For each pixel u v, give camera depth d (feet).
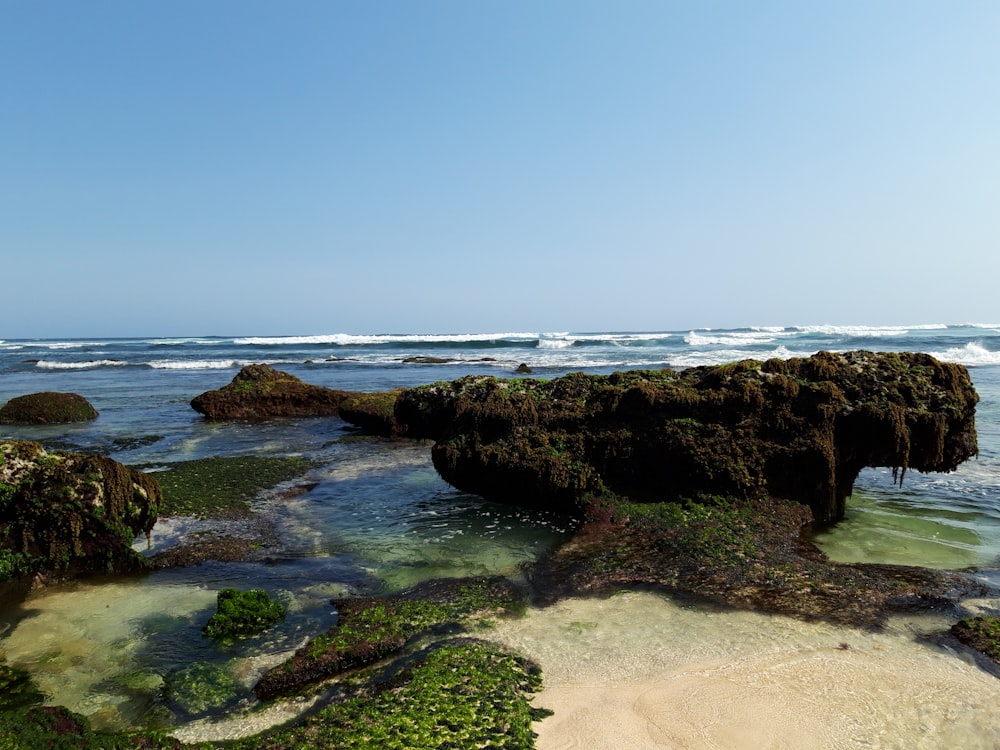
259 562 28.37
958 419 31.89
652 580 25.36
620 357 164.86
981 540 29.89
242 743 15.55
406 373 134.21
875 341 189.57
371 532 32.42
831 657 19.44
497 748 14.99
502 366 150.30
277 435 63.98
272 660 20.15
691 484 32.83
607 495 33.65
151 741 15.35
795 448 32.09
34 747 13.12
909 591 23.70
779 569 25.73
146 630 22.18
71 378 130.31
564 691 17.89
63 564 25.84
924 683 17.95
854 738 15.72
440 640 20.93
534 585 25.62
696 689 17.90
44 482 25.68
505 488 36.09
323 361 177.78
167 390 105.91
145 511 28.02
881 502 36.01
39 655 20.56
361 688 18.33
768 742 15.66
